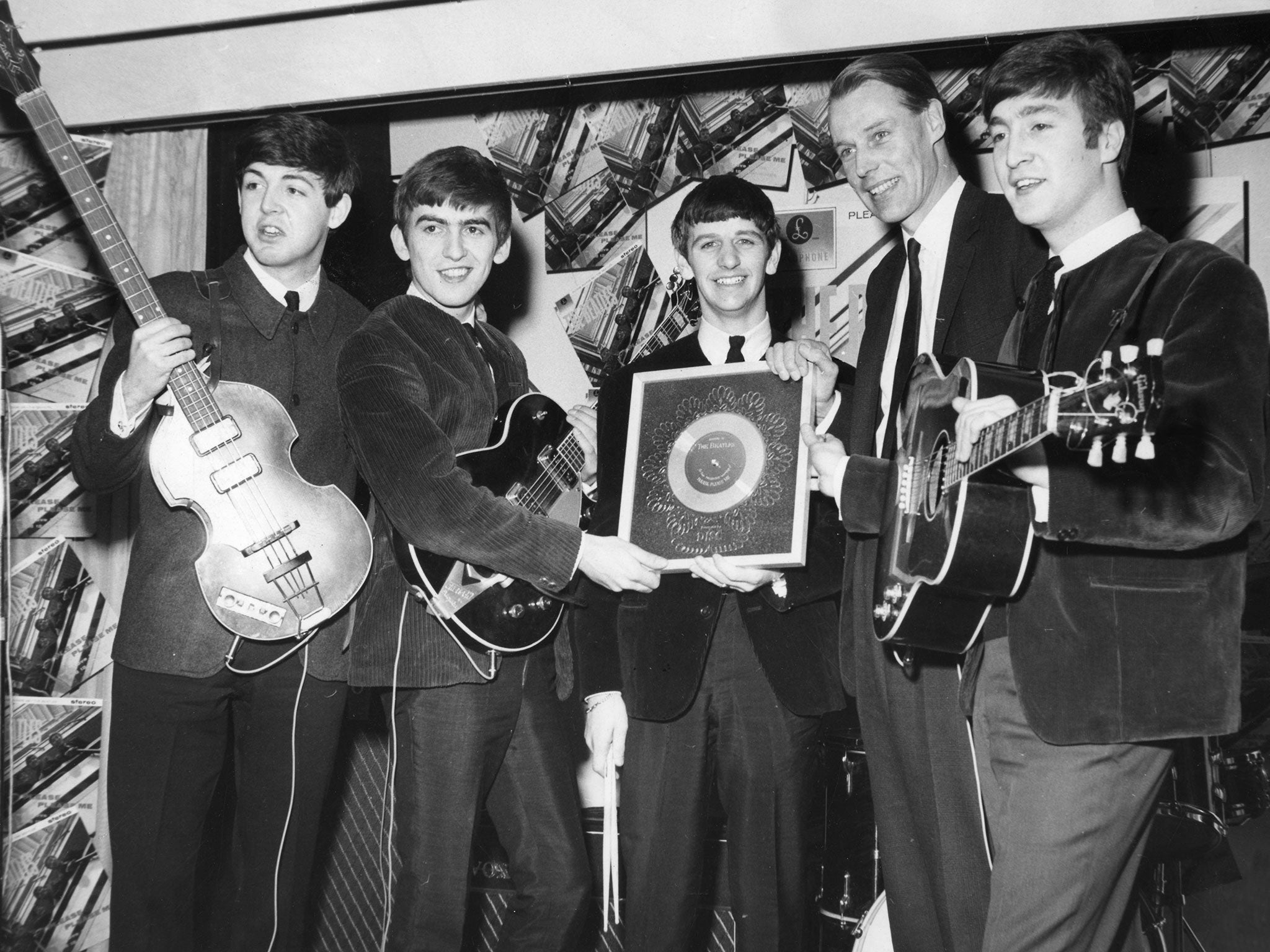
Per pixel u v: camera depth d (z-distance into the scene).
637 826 2.63
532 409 2.78
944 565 2.01
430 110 4.21
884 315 2.82
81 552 3.90
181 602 2.65
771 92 3.98
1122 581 1.96
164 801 2.64
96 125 3.90
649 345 3.91
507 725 2.59
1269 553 3.26
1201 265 1.92
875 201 2.74
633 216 4.10
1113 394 1.59
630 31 3.49
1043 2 3.20
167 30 3.73
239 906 2.71
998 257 2.59
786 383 2.70
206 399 2.68
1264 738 3.24
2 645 2.86
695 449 2.69
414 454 2.48
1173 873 2.91
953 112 3.79
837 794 3.16
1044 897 1.98
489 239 2.82
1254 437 1.80
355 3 3.59
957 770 2.40
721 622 2.65
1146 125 3.71
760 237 2.82
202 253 4.02
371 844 3.58
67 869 3.68
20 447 3.85
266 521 2.68
